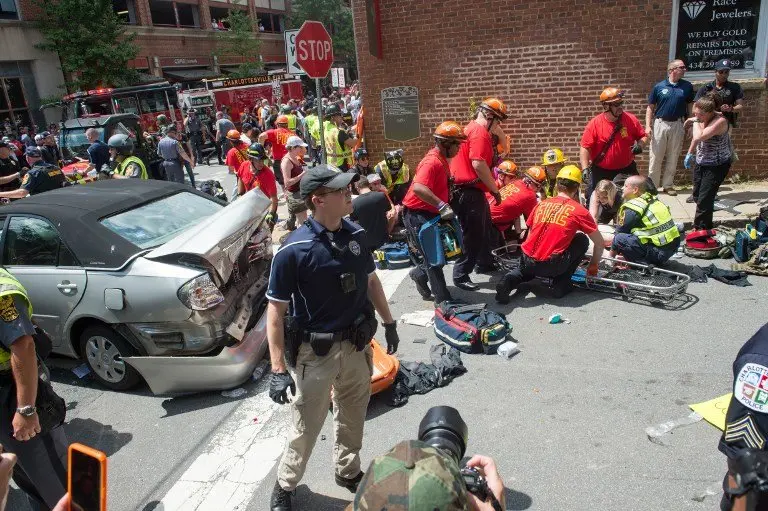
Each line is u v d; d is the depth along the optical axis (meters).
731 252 6.21
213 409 4.31
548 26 8.97
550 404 3.93
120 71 26.20
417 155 10.28
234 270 4.68
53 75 25.42
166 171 12.59
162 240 4.75
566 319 5.16
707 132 6.43
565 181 5.43
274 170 11.48
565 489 3.13
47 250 4.64
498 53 9.33
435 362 4.46
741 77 8.36
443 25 9.48
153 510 3.31
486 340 4.64
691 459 3.27
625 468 3.25
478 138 5.63
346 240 2.78
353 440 3.13
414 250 5.70
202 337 4.31
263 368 4.73
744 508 1.40
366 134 10.48
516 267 5.96
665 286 5.38
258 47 37.78
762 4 8.02
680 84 7.99
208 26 36.00
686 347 4.49
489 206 6.15
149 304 4.30
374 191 6.88
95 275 4.45
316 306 2.76
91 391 4.75
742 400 1.68
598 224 6.93
